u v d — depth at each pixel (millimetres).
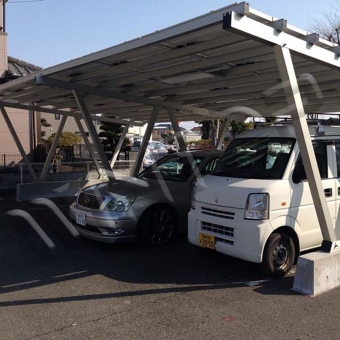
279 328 3451
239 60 5633
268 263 4543
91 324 3568
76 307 3934
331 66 5027
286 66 4242
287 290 4328
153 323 3576
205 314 3750
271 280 4648
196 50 5016
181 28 4367
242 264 5281
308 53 4551
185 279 4727
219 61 5684
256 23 3957
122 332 3420
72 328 3488
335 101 9094
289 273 4855
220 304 3977
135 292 4324
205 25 4090
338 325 3498
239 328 3461
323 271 4238
